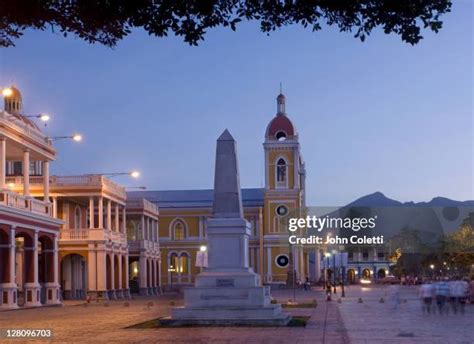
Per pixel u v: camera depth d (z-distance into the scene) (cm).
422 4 697
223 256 2741
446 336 2272
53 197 6725
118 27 713
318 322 2928
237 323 2625
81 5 693
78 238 6688
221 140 2820
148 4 698
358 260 13050
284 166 11138
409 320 3053
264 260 11000
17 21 702
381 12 704
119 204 7606
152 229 8956
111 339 2258
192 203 11625
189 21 711
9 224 4853
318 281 10488
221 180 2797
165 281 11438
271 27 725
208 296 2683
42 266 5747
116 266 7194
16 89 7575
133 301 6100
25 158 5391
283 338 2184
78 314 4006
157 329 2545
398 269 9019
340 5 702
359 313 3631
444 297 3694
